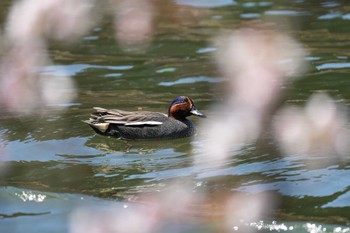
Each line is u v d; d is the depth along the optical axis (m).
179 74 18.33
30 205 11.22
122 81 17.92
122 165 12.74
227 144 13.39
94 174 12.34
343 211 10.62
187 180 11.92
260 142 13.47
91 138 14.12
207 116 15.20
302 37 20.80
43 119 15.12
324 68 18.09
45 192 11.62
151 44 21.06
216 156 12.93
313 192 11.28
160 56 20.00
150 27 11.34
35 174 12.40
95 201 11.23
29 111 15.61
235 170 12.27
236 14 23.50
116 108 15.85
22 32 9.44
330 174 11.91
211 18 23.09
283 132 13.74
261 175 12.00
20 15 9.35
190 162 12.81
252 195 11.24
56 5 9.40
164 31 21.94
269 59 9.90
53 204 11.20
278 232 10.09
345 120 14.37
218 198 11.15
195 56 19.81
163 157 13.15
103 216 10.55
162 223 10.26
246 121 14.39
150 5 11.31
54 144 13.73
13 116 15.30
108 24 22.88
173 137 14.22
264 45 9.98
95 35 22.02
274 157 12.71
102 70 18.86
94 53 20.41
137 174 12.31
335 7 24.05
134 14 11.23
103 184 11.91
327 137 13.42
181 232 9.95
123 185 11.83
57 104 16.11
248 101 9.89
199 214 10.55
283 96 16.08
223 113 15.24
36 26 9.38
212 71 18.41
